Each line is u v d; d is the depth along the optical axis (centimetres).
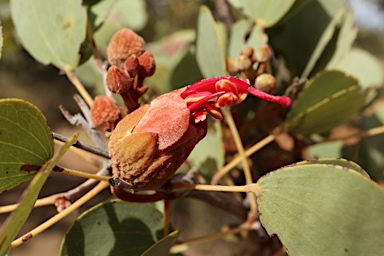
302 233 14
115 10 29
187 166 22
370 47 81
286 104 15
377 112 26
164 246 16
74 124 17
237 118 21
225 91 15
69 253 17
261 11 21
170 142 14
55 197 17
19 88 62
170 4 46
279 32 22
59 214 16
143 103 19
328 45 22
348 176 13
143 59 16
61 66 19
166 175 15
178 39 31
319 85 19
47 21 20
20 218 13
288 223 14
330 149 24
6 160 14
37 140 15
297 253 14
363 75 26
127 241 17
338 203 14
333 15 22
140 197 16
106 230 17
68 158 73
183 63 24
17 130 14
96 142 17
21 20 20
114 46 17
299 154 22
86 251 17
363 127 26
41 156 15
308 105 19
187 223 61
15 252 62
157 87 26
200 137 15
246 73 19
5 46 31
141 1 31
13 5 21
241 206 20
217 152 20
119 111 16
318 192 14
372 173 25
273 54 23
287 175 14
